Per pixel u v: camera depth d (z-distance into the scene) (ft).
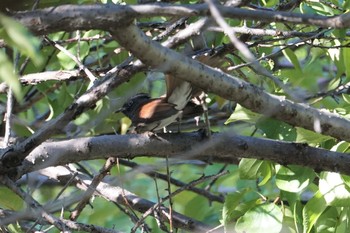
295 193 31.09
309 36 28.27
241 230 30.71
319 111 25.84
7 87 35.32
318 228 31.35
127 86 35.17
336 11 33.22
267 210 30.81
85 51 35.65
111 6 20.84
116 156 27.76
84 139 27.66
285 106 25.07
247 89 24.07
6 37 16.80
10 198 29.76
